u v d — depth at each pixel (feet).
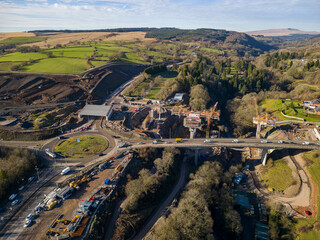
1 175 317.83
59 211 286.66
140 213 324.80
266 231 328.70
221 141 470.39
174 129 631.97
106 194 321.73
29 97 617.21
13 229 259.80
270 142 460.14
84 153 422.82
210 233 297.74
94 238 257.75
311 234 313.73
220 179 424.87
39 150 429.79
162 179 387.55
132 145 454.81
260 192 412.16
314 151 428.15
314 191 372.79
